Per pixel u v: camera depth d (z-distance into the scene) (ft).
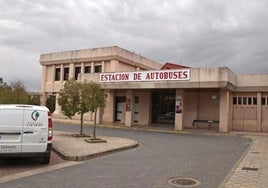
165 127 94.68
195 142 61.46
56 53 133.80
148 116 103.04
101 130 82.99
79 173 31.48
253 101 88.89
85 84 62.34
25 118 35.06
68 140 55.83
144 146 54.54
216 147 54.29
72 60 128.06
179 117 88.38
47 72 139.33
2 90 69.31
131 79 91.50
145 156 43.11
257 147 55.11
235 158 42.75
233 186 27.27
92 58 122.01
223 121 83.97
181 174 31.73
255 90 87.61
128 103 98.43
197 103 94.43
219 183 28.50
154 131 85.40
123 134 74.54
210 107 92.68
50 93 136.56
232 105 90.99
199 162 38.93
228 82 79.30
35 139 35.24
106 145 50.80
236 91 90.02
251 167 36.06
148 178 29.58
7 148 34.22
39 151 35.35
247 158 42.55
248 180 29.63
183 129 89.30
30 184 26.76
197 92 94.63
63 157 40.47
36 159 39.63
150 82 88.33
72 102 63.46
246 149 52.47
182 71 83.51
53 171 32.50
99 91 60.59
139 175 30.76
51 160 39.11
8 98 66.03
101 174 31.04
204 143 60.08
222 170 34.27
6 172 31.78
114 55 116.26
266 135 78.89
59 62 132.67
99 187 25.99
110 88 95.35
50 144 36.01
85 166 35.45
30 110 35.37
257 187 27.20
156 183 27.78
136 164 36.73
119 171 32.55
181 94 88.74
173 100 100.73
